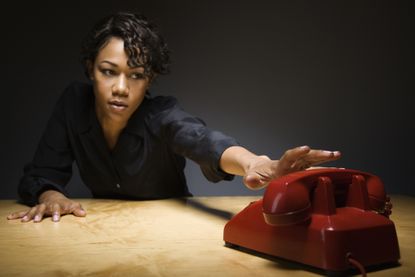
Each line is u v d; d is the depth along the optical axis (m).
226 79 2.63
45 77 2.58
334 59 2.70
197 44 2.61
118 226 1.25
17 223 1.31
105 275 0.83
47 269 0.87
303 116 2.69
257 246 0.96
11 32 2.55
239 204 1.62
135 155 1.71
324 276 0.84
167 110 1.66
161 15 2.59
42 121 2.59
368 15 2.72
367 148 2.75
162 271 0.85
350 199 0.94
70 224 1.29
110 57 1.45
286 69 2.67
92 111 1.69
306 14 2.68
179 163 1.87
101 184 1.86
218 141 1.34
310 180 0.88
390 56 2.75
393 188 2.77
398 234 1.16
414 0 2.75
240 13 2.63
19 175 2.59
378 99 2.75
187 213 1.45
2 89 2.56
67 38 2.59
